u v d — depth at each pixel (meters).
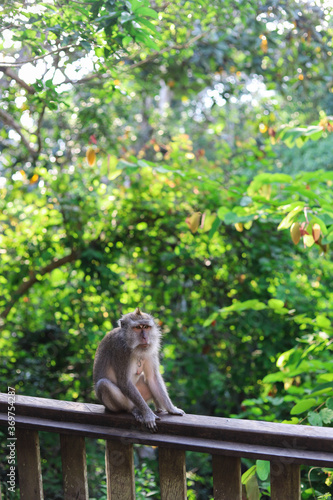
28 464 2.64
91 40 4.10
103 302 7.72
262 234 7.11
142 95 8.89
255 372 7.55
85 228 7.45
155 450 7.84
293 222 4.11
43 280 7.84
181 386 8.48
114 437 2.44
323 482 3.55
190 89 8.82
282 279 7.33
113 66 4.62
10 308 7.50
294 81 7.65
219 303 7.80
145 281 8.08
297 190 4.43
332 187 6.23
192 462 7.69
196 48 7.19
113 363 3.02
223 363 8.02
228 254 7.52
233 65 7.56
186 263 7.67
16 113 6.62
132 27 3.82
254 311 7.04
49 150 7.35
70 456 2.56
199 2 5.45
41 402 2.72
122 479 2.46
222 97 7.68
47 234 7.48
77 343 7.82
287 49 7.55
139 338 2.92
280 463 2.18
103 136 8.10
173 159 7.78
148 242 7.52
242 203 4.94
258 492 2.83
